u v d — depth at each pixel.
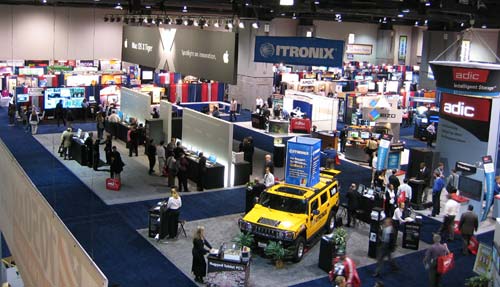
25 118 28.28
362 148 24.59
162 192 18.66
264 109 31.16
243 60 37.44
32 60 38.78
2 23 37.38
